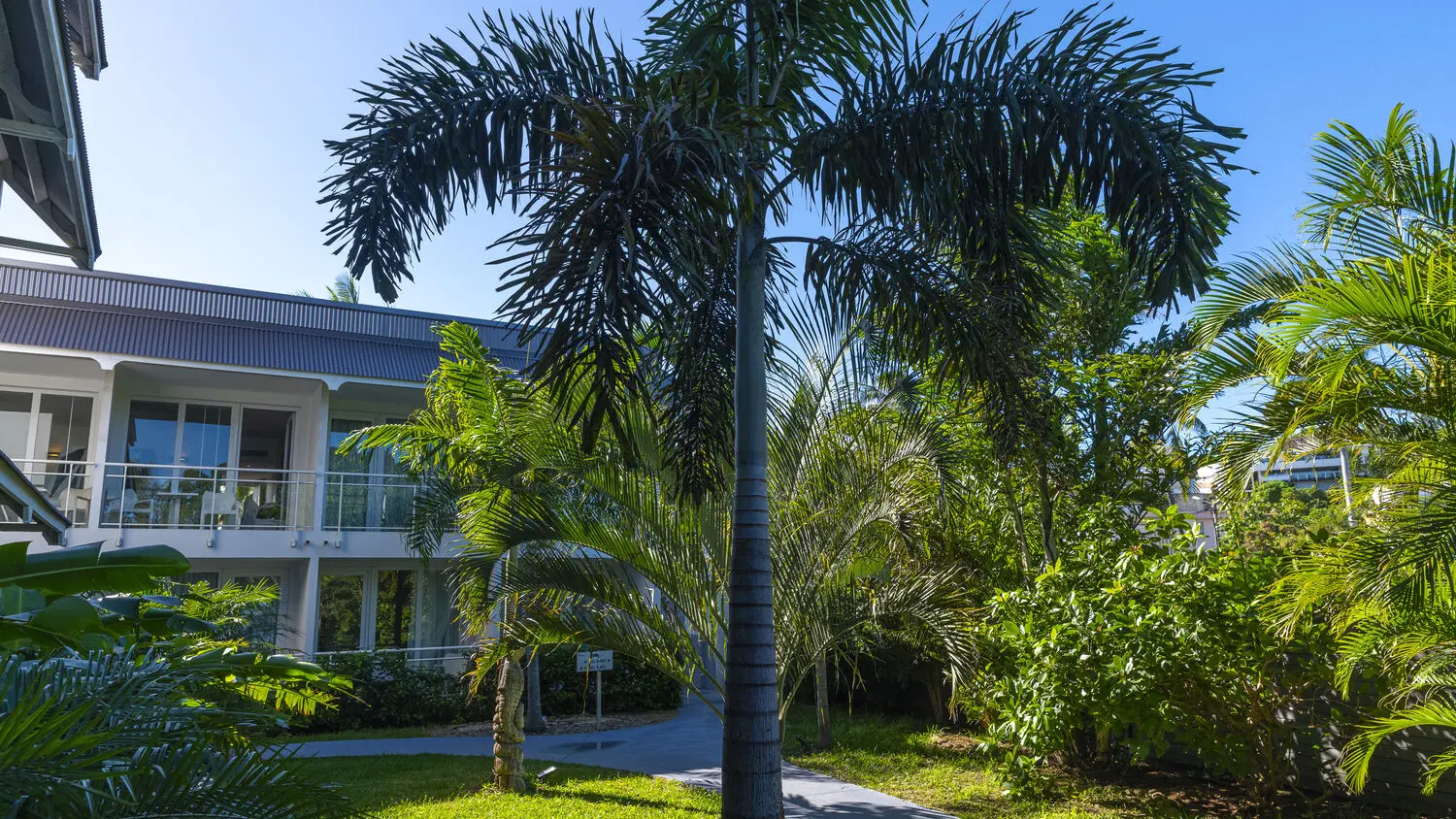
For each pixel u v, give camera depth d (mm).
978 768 9641
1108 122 5168
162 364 13617
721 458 6438
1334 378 4742
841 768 9938
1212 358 6289
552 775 9320
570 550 7250
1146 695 7109
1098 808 7719
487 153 5996
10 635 2648
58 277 13641
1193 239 5211
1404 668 6219
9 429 14266
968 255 5656
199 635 4285
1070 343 9461
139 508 13719
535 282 3842
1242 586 7047
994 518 10477
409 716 14055
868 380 7051
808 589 6930
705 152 4051
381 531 14852
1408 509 4770
